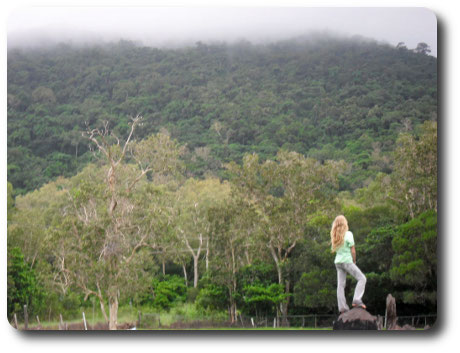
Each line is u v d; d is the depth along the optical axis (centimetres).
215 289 1811
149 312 1764
